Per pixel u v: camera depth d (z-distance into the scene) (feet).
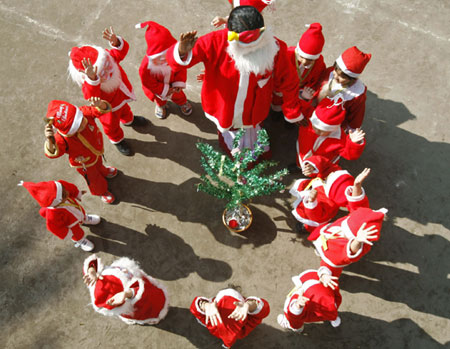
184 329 15.07
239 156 13.37
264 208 16.79
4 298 15.51
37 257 16.12
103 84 14.19
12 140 18.04
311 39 13.80
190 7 20.25
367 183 17.24
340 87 14.34
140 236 16.43
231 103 13.85
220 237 16.37
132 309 12.56
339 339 14.94
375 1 20.15
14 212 16.85
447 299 15.44
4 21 20.11
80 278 15.83
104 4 20.31
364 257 16.08
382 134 18.01
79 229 14.89
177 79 15.57
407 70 19.03
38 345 14.88
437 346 14.83
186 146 17.94
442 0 20.10
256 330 15.05
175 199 17.01
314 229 14.94
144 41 19.72
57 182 13.28
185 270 15.90
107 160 17.63
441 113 18.31
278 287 15.62
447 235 16.38
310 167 14.34
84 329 15.08
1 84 19.03
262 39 11.76
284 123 18.19
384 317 15.21
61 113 12.60
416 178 17.30
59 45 19.72
